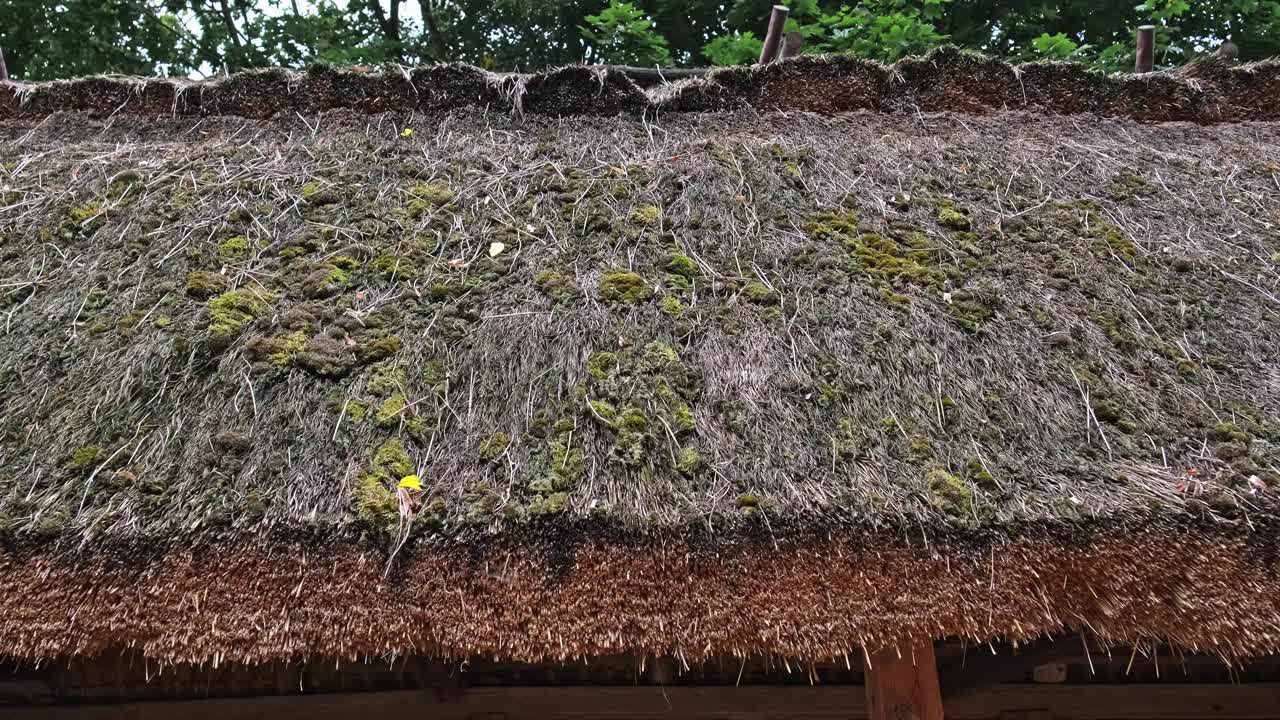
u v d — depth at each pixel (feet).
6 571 4.17
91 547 4.16
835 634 4.28
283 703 7.10
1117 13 23.18
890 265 5.88
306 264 5.69
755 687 7.13
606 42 22.41
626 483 4.32
